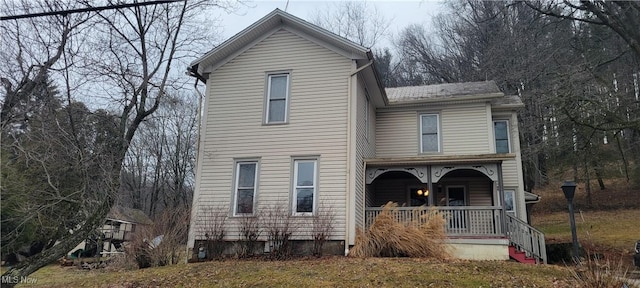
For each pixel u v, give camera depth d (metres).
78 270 15.71
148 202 35.31
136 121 12.74
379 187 16.55
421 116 16.56
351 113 12.45
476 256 12.02
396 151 16.27
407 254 10.74
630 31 17.36
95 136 11.14
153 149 33.97
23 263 8.41
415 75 39.38
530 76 24.61
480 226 12.46
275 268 9.28
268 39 13.81
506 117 16.81
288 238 11.62
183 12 13.69
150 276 9.39
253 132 13.00
